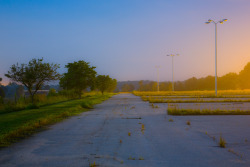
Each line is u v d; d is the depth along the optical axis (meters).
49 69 19.78
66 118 13.18
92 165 5.01
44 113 14.61
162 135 8.21
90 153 5.97
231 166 4.90
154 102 26.59
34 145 6.88
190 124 10.63
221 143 6.59
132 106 21.86
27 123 10.25
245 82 98.75
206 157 5.55
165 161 5.27
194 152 5.99
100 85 61.12
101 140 7.49
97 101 29.16
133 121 11.77
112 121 11.84
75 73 32.59
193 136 7.99
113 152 6.05
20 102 21.00
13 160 5.43
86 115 14.60
